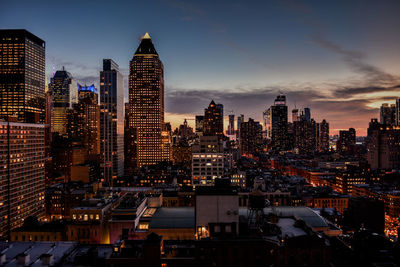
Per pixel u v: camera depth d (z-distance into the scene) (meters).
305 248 73.94
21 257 94.94
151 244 93.00
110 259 93.69
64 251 106.44
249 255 82.44
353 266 85.25
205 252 82.75
